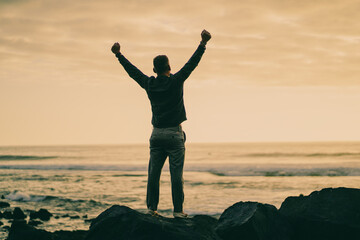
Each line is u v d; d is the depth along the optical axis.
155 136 4.71
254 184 27.88
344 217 4.97
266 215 5.01
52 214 16.44
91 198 22.05
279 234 4.92
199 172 39.78
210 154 96.31
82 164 58.50
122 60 4.92
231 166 44.56
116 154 113.00
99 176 37.91
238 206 5.21
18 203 20.19
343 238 4.87
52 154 114.19
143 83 4.77
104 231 4.63
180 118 4.70
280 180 30.50
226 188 25.67
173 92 4.54
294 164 44.50
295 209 5.44
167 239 4.40
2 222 14.38
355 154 77.88
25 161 71.75
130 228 4.55
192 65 4.52
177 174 4.72
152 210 4.92
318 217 5.07
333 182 28.22
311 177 32.22
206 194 22.64
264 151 109.75
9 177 37.06
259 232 4.68
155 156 4.82
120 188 27.20
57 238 7.88
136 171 45.12
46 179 34.69
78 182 31.81
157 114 4.66
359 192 5.23
